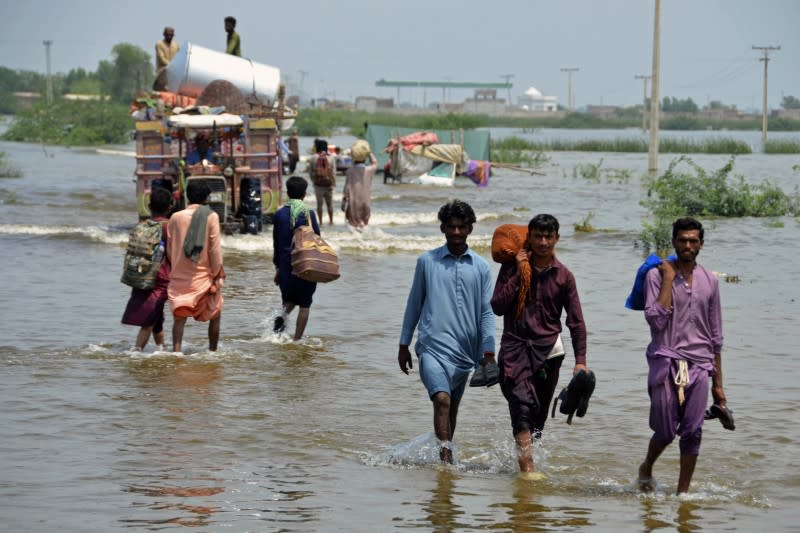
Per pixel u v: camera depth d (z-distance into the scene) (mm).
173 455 21969
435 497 19578
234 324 36719
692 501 19578
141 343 31828
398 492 19859
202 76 63875
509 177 131750
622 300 42094
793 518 18547
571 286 21188
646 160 180375
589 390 20547
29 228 62656
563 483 20734
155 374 29281
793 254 55719
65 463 21188
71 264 50094
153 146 60594
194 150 60938
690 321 19969
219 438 23328
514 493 19938
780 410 26016
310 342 33969
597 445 23391
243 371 29891
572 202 91188
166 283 31766
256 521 17922
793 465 21844
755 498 19797
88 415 24938
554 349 21312
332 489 19953
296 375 29562
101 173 122562
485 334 22078
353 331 35875
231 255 54031
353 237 61438
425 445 22906
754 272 49312
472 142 122562
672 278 20016
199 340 34125
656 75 129875
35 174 118000
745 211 77312
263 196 62438
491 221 73688
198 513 18281
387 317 38438
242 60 65750
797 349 33000
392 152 116438
